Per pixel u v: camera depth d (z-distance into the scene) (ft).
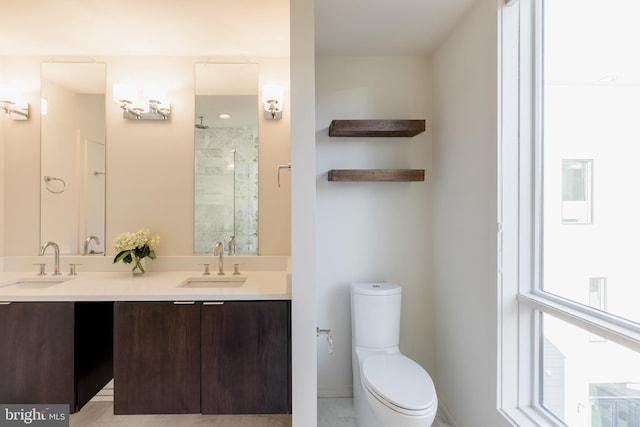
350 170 7.55
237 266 7.53
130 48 7.58
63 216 7.83
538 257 5.26
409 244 8.18
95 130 7.84
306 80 5.44
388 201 8.16
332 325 8.13
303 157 5.47
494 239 5.39
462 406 6.63
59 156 7.83
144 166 7.84
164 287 6.21
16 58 7.82
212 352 5.68
